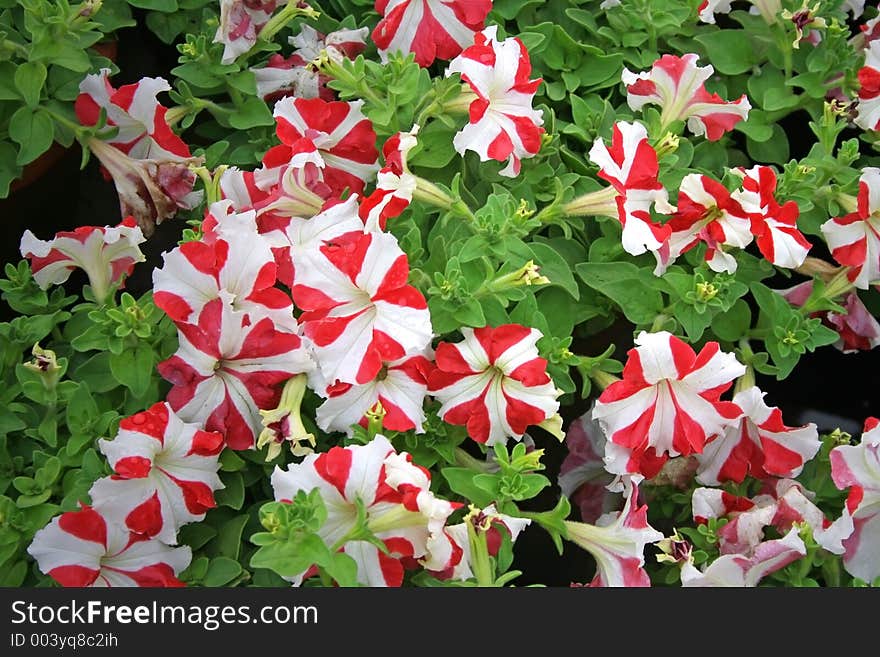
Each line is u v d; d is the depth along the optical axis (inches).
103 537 30.7
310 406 32.8
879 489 31.6
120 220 38.3
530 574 35.4
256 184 33.3
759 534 31.9
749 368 34.0
